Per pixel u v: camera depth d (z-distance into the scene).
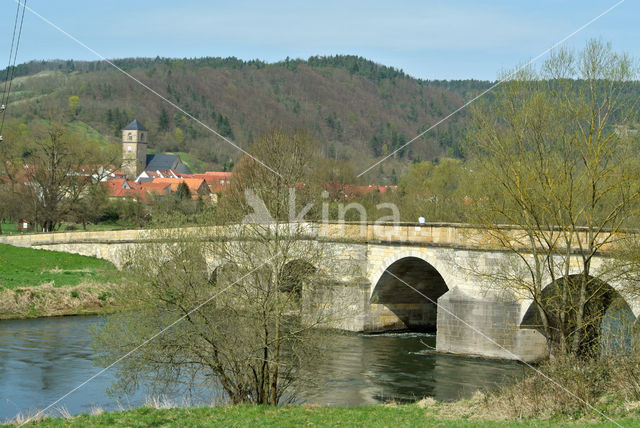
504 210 35.06
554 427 22.22
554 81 33.16
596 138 31.50
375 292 57.78
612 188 30.92
